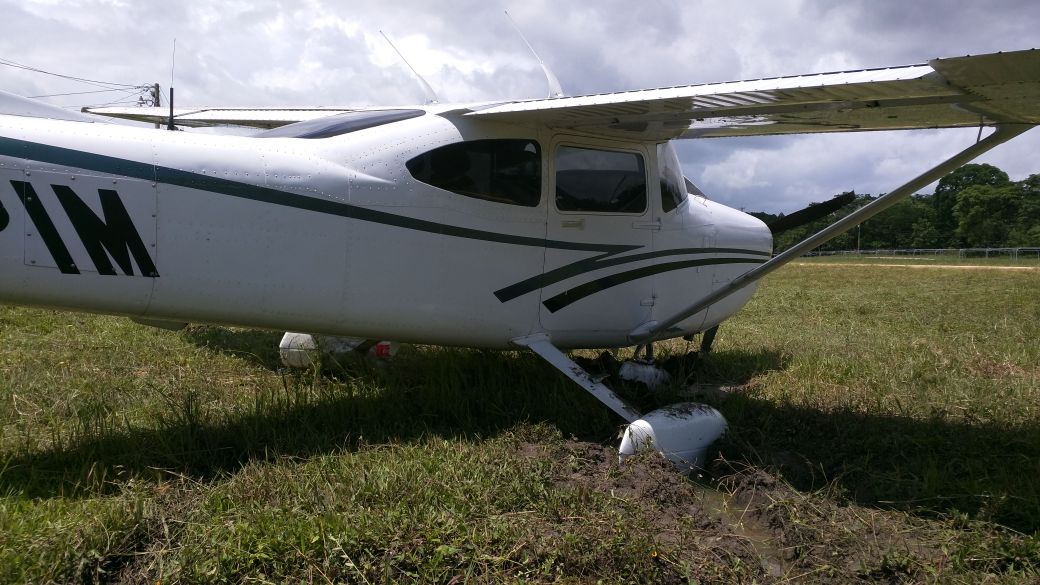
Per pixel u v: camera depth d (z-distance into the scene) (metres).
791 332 7.89
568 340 4.65
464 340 4.29
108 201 3.21
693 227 5.21
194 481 3.04
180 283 3.38
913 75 3.00
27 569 2.22
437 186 3.99
